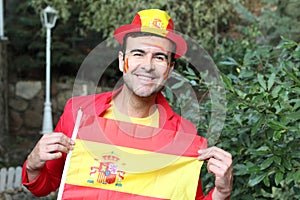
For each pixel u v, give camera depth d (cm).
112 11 674
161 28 197
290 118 222
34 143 811
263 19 596
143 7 649
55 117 861
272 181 278
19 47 884
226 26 688
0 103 793
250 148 259
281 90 236
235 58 376
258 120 236
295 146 240
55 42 853
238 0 675
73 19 851
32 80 880
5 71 844
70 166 198
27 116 865
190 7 665
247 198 273
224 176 187
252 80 295
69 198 197
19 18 884
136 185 199
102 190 198
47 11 750
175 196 198
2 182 518
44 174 205
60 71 877
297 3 576
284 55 297
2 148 742
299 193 279
